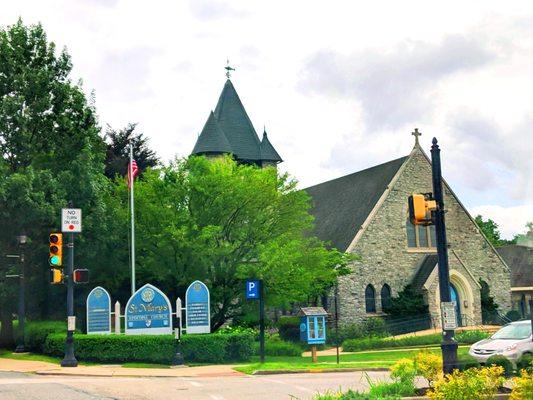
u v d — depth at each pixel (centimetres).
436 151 1542
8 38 3628
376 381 1916
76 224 2714
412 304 4625
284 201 3553
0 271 3497
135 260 3575
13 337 3597
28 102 3581
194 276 3431
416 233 5012
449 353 1458
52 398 1627
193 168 3488
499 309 5122
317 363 2722
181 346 2772
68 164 3575
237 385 1930
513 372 1716
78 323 3850
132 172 3347
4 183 3184
